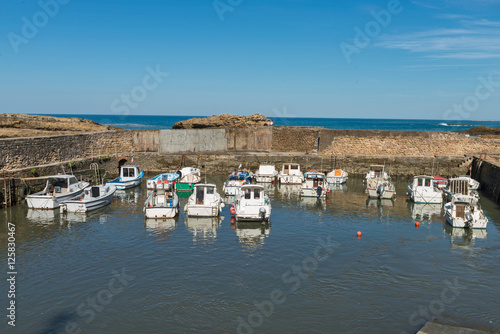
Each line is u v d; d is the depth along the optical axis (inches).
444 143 1665.8
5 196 1007.6
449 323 485.7
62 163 1240.8
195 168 1487.5
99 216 958.4
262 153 1743.4
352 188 1380.4
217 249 730.8
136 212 1003.9
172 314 504.4
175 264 658.2
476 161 1485.0
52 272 624.7
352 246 753.6
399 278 610.9
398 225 904.9
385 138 1700.3
